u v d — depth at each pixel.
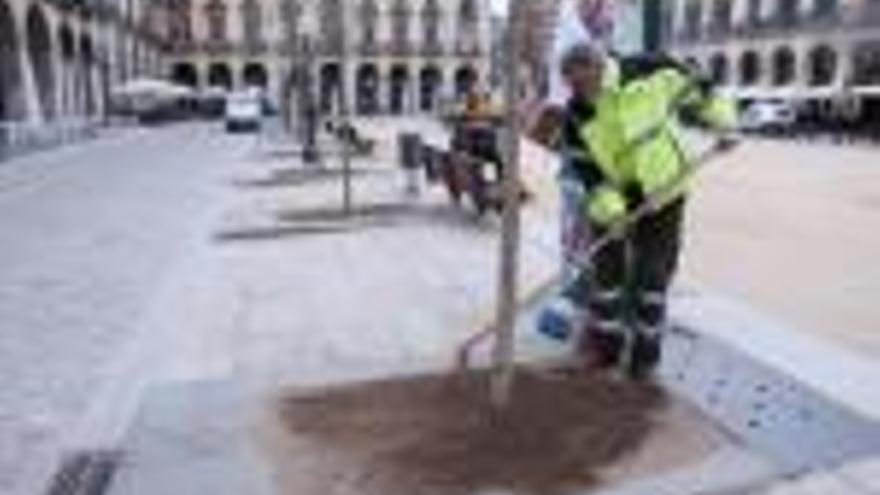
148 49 68.25
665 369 5.98
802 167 26.19
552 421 5.07
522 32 4.89
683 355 6.30
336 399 5.53
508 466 4.57
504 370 5.21
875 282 8.99
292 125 41.81
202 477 4.55
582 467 4.55
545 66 6.06
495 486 4.38
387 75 80.44
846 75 53.81
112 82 53.44
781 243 11.55
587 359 5.95
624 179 5.56
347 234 11.88
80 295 8.76
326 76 38.12
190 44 78.44
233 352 6.66
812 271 9.58
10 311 8.17
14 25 34.47
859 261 10.20
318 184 18.62
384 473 4.53
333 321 7.47
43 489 4.61
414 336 6.96
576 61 5.45
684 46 67.56
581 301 6.17
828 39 54.91
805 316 7.54
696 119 5.55
